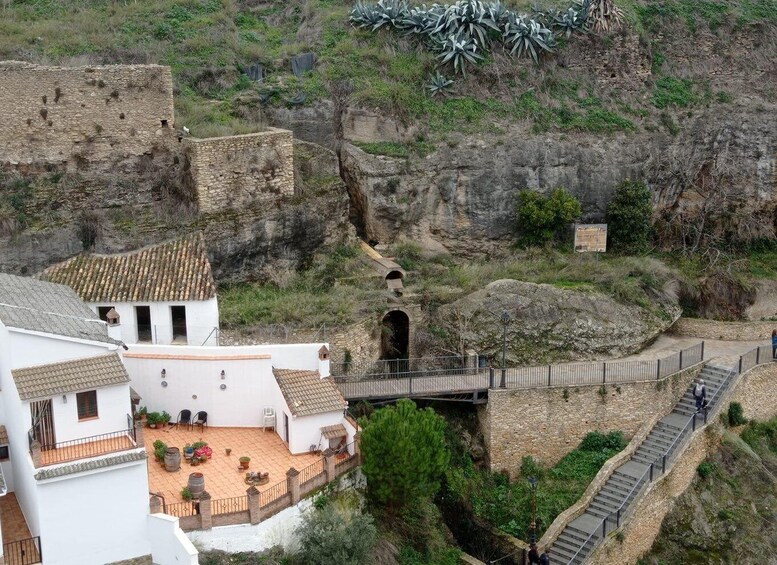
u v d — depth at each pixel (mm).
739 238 47469
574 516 34312
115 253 37094
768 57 50406
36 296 30547
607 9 48219
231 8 50875
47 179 37750
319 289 39906
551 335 39281
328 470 29984
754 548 35625
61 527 26000
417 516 32344
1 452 28609
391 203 42781
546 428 37000
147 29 48094
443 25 46500
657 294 42156
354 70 45344
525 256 43719
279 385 32344
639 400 37688
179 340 35656
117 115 38312
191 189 38562
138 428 26906
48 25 47250
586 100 46844
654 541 35438
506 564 33344
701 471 37406
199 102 43281
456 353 38969
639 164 45938
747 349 42250
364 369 37688
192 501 27609
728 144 47719
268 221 39469
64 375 27312
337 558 27438
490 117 44812
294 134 43688
